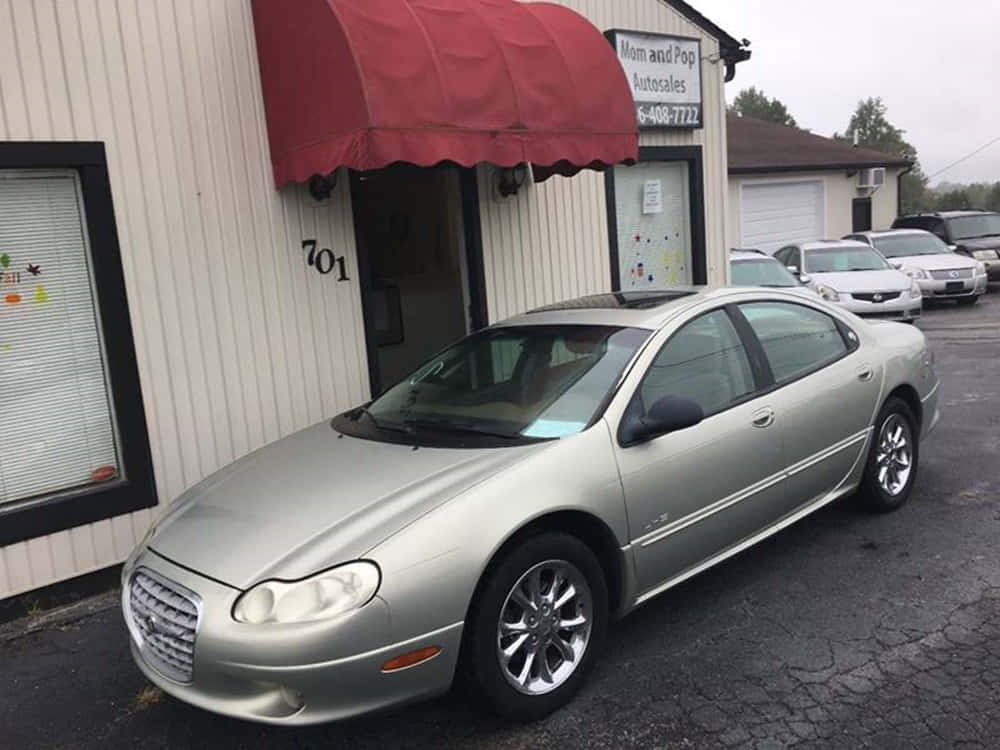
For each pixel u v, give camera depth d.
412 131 5.03
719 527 3.92
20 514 4.68
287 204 5.72
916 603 3.97
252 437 5.64
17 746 3.39
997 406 7.67
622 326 4.08
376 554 2.88
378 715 2.89
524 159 5.62
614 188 8.22
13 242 4.73
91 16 4.82
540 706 3.21
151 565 3.25
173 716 3.53
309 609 2.78
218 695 2.88
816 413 4.45
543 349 4.16
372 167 4.96
